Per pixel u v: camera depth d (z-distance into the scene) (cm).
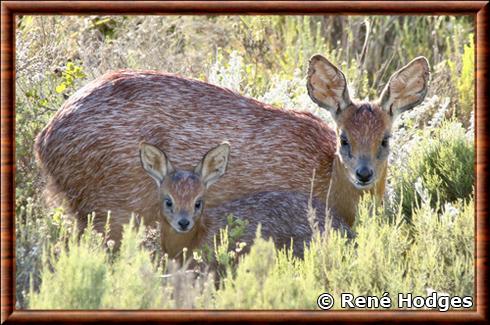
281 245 1204
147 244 1196
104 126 1242
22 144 1285
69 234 1176
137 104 1255
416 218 1213
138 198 1240
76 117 1252
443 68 1773
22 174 1261
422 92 1277
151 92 1264
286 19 1931
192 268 1180
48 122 1314
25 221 1189
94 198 1245
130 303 945
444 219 1139
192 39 1855
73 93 1430
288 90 1588
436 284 1061
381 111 1262
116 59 1670
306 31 1845
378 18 1966
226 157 1220
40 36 1597
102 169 1238
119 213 1245
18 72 1448
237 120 1283
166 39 1798
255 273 976
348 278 1038
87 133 1241
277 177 1284
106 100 1255
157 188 1238
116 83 1270
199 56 1780
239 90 1587
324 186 1306
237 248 1126
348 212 1289
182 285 995
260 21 1878
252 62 1836
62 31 1672
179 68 1717
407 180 1367
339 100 1266
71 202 1254
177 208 1179
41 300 941
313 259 1059
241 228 1149
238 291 951
